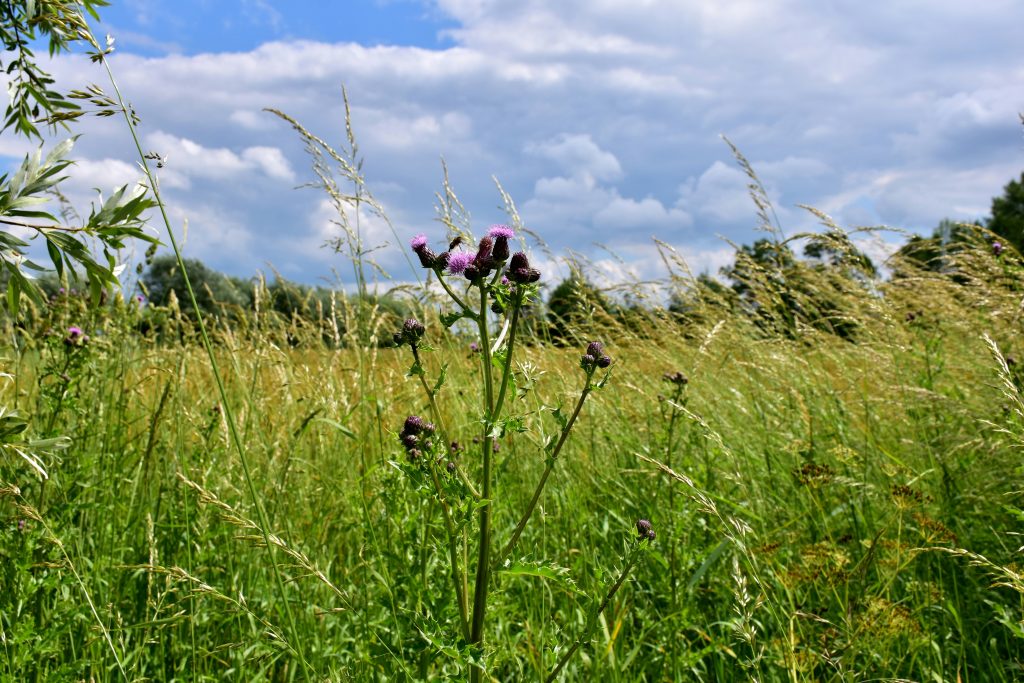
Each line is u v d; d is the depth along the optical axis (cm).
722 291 691
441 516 274
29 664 252
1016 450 342
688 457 436
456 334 500
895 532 362
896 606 280
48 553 278
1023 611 266
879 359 535
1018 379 389
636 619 345
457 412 427
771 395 539
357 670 275
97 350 358
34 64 260
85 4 265
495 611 256
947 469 390
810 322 650
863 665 287
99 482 332
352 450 418
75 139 204
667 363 598
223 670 295
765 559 326
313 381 481
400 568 273
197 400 473
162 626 279
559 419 232
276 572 263
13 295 198
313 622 301
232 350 486
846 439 464
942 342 570
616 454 474
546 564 225
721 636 315
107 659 272
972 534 363
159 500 354
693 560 347
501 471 357
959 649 291
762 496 420
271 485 376
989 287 539
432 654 232
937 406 430
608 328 616
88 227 205
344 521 378
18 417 196
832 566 304
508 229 230
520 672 259
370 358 453
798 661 262
